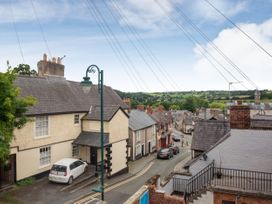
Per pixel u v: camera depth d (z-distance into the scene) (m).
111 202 17.55
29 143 20.09
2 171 18.73
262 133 13.55
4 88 12.23
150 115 45.78
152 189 11.84
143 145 38.62
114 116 25.02
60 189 18.70
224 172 13.99
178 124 86.44
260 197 11.37
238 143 13.98
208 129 20.23
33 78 23.88
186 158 37.75
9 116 11.77
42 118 21.55
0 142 12.12
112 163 24.62
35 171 20.64
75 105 25.41
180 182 15.19
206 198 12.29
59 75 28.78
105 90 35.97
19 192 17.78
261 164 13.45
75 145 25.00
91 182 20.86
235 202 11.84
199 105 108.44
